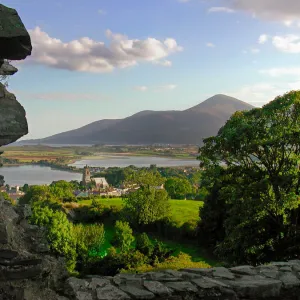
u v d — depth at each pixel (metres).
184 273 8.09
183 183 88.38
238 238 23.48
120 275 7.80
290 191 22.36
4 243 5.26
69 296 6.10
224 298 7.29
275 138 22.17
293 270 8.63
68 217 56.97
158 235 49.84
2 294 5.09
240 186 23.86
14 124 5.64
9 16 5.46
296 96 22.66
